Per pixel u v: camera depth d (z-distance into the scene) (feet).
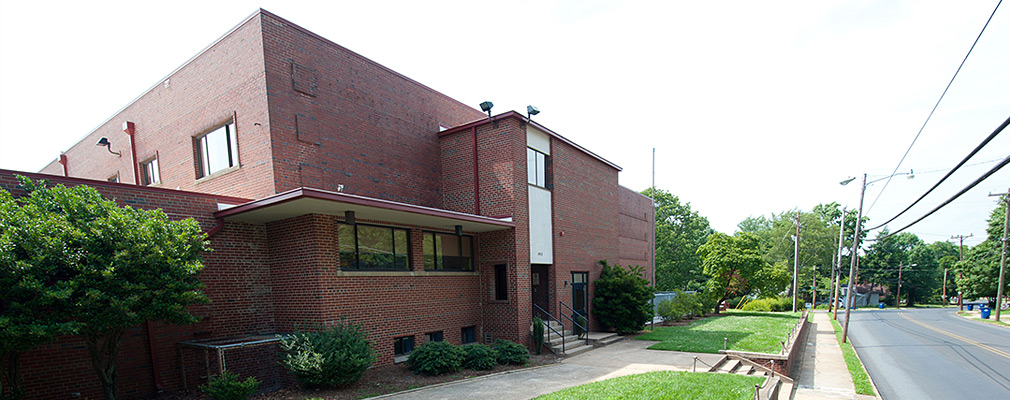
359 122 47.65
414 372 38.60
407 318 43.88
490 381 36.86
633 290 67.05
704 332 71.36
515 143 52.44
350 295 38.55
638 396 28.66
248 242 38.68
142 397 31.42
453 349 39.73
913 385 41.63
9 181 27.45
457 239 52.26
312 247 36.63
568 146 64.85
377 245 42.57
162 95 51.29
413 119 54.39
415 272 45.37
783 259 197.47
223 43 44.06
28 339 21.70
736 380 33.58
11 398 25.07
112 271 23.11
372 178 48.39
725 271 114.01
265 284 39.40
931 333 86.69
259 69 40.27
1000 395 37.78
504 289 54.24
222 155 44.52
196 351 34.12
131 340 31.42
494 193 53.11
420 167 54.60
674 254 162.20
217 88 44.50
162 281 25.12
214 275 35.99
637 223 104.58
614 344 59.62
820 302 236.02
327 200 31.86
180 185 48.52
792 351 50.11
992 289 144.56
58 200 24.63
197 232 28.94
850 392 38.50
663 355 50.47
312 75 43.50
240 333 37.11
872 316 142.10
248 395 28.53
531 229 54.95
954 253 297.12
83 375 29.45
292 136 41.11
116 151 58.65
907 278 253.65
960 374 46.52
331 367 31.73
